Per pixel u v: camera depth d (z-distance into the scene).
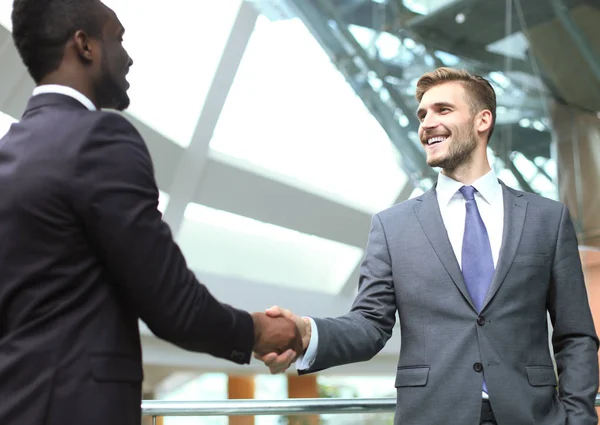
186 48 9.74
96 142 1.05
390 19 8.13
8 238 1.02
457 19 7.77
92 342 1.00
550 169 8.22
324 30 8.67
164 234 1.07
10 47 6.92
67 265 1.02
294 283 11.04
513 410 1.58
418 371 1.67
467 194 1.81
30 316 1.00
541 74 7.81
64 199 1.02
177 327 1.05
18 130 1.12
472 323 1.66
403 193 11.78
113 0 9.12
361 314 1.78
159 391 10.16
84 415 0.97
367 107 8.88
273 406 1.96
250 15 9.78
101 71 1.18
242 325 1.15
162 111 9.58
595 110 7.79
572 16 7.22
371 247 1.87
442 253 1.74
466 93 1.85
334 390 10.75
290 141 10.95
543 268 1.74
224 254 10.43
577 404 1.64
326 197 11.18
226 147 10.28
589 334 1.74
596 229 8.34
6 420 0.95
